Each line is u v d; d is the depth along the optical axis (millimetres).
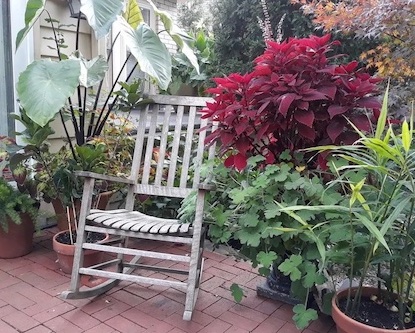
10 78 3051
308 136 2012
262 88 2031
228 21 4648
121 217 2258
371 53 3016
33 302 2184
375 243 1529
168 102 2666
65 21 3293
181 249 3041
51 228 3293
